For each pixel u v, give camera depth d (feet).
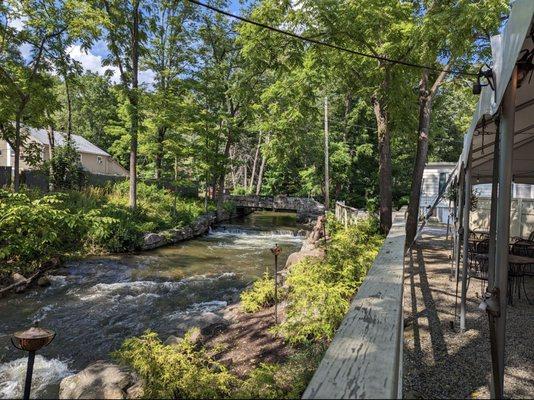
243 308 19.40
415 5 27.30
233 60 66.03
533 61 6.74
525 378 8.73
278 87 32.60
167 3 58.03
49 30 38.37
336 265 17.19
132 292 25.75
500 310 6.61
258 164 130.41
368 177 90.12
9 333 18.60
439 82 27.17
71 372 14.88
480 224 30.71
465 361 9.58
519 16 5.47
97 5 42.65
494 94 7.00
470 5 17.24
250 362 12.75
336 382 3.65
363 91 28.89
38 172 51.06
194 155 64.85
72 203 41.81
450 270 20.33
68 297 24.41
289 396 8.72
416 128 31.86
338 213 42.57
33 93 39.09
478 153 16.28
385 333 4.91
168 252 40.68
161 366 10.50
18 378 14.25
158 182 67.15
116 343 17.42
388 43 24.06
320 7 22.49
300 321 13.41
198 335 15.52
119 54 47.42
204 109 63.21
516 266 15.55
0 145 78.74
